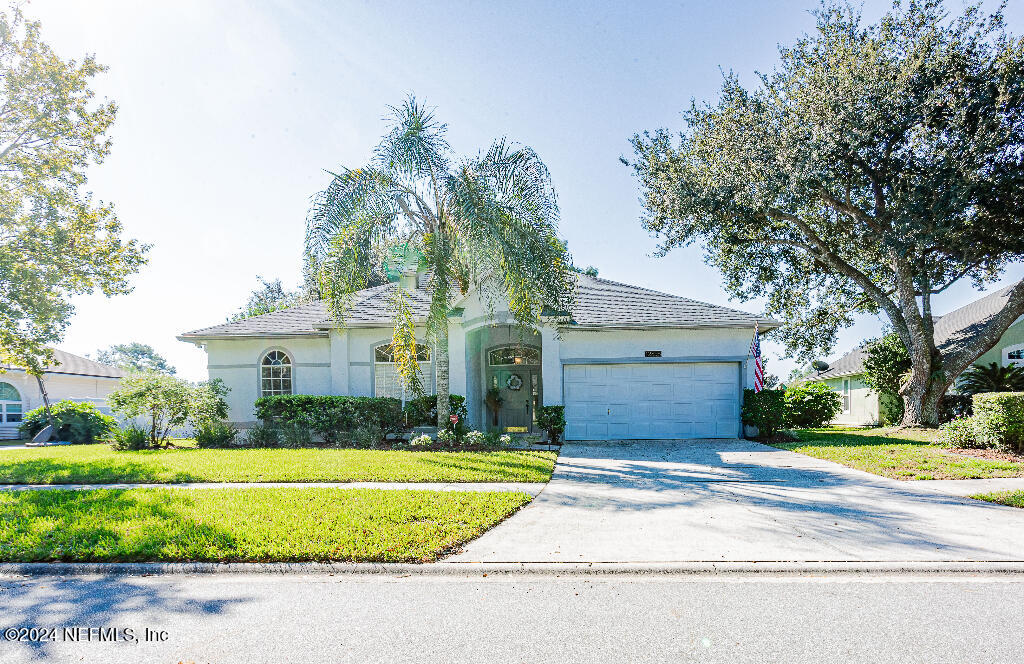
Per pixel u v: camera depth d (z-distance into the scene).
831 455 11.60
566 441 15.23
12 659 3.49
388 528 6.11
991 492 7.92
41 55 17.34
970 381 20.73
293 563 5.16
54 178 18.39
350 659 3.46
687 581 4.81
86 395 26.91
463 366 15.91
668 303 16.88
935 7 16.45
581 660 3.43
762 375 15.54
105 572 5.11
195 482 9.26
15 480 9.64
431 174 11.96
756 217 18.70
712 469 10.45
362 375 17.05
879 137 15.81
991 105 14.77
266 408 14.95
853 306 23.38
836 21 17.64
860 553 5.29
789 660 3.42
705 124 19.06
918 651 3.52
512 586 4.73
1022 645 3.60
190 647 3.64
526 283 11.95
